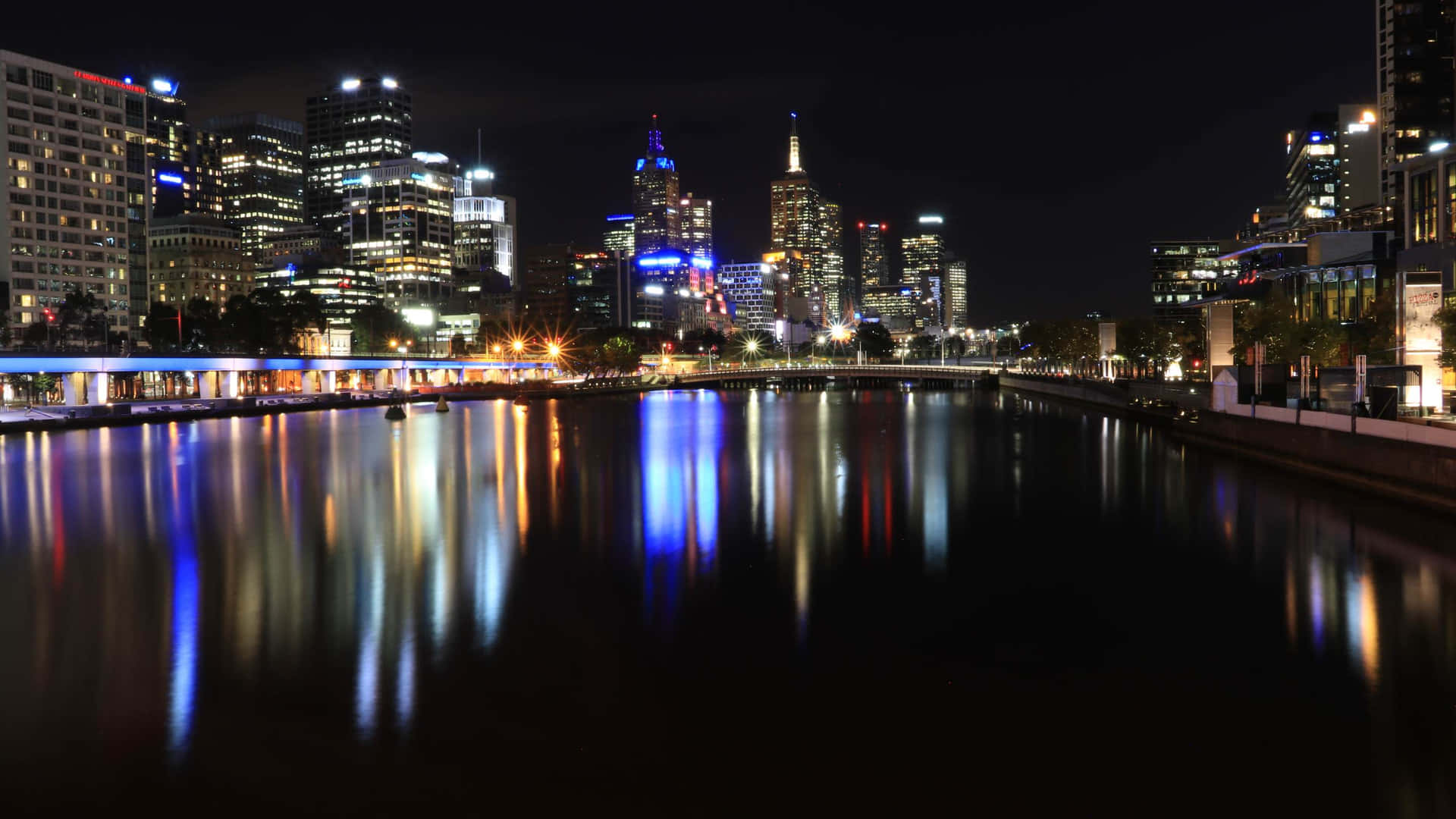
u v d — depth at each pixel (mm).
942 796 21312
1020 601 36969
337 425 132000
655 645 31547
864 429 121062
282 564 44031
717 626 33781
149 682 28156
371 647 31391
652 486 70000
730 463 84688
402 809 20734
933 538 49312
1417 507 52344
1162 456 84312
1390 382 69750
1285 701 26516
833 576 41312
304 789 21656
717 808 20844
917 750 23562
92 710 26047
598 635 32656
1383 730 24547
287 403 161125
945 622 34219
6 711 25953
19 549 48219
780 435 114562
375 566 43406
